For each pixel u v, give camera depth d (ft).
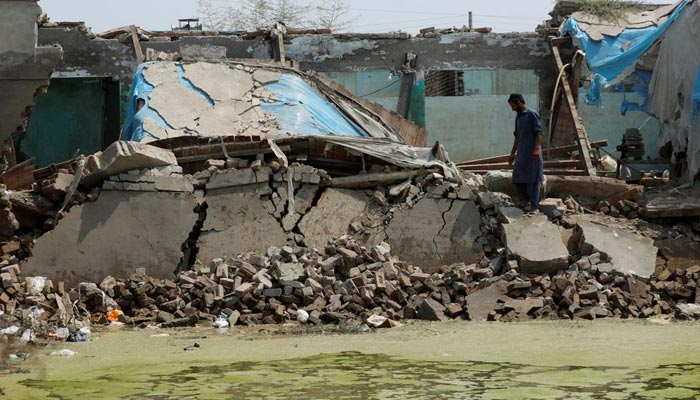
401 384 28.02
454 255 49.14
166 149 51.34
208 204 49.06
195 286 44.75
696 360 31.65
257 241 48.85
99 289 44.80
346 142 52.21
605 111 82.38
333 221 49.83
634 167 77.87
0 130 50.88
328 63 81.51
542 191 52.49
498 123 83.05
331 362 32.24
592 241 47.34
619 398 25.72
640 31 76.28
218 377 29.66
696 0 63.21
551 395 26.17
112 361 33.30
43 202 47.98
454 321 42.93
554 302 44.50
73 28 79.51
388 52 82.12
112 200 47.65
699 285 45.52
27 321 40.37
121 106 79.97
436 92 84.89
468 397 26.04
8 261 46.16
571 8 81.56
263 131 55.88
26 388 28.37
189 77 59.47
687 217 51.62
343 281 45.83
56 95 80.02
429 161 52.29
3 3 50.39
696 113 60.03
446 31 82.74
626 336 37.45
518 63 82.94
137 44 78.84
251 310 43.60
